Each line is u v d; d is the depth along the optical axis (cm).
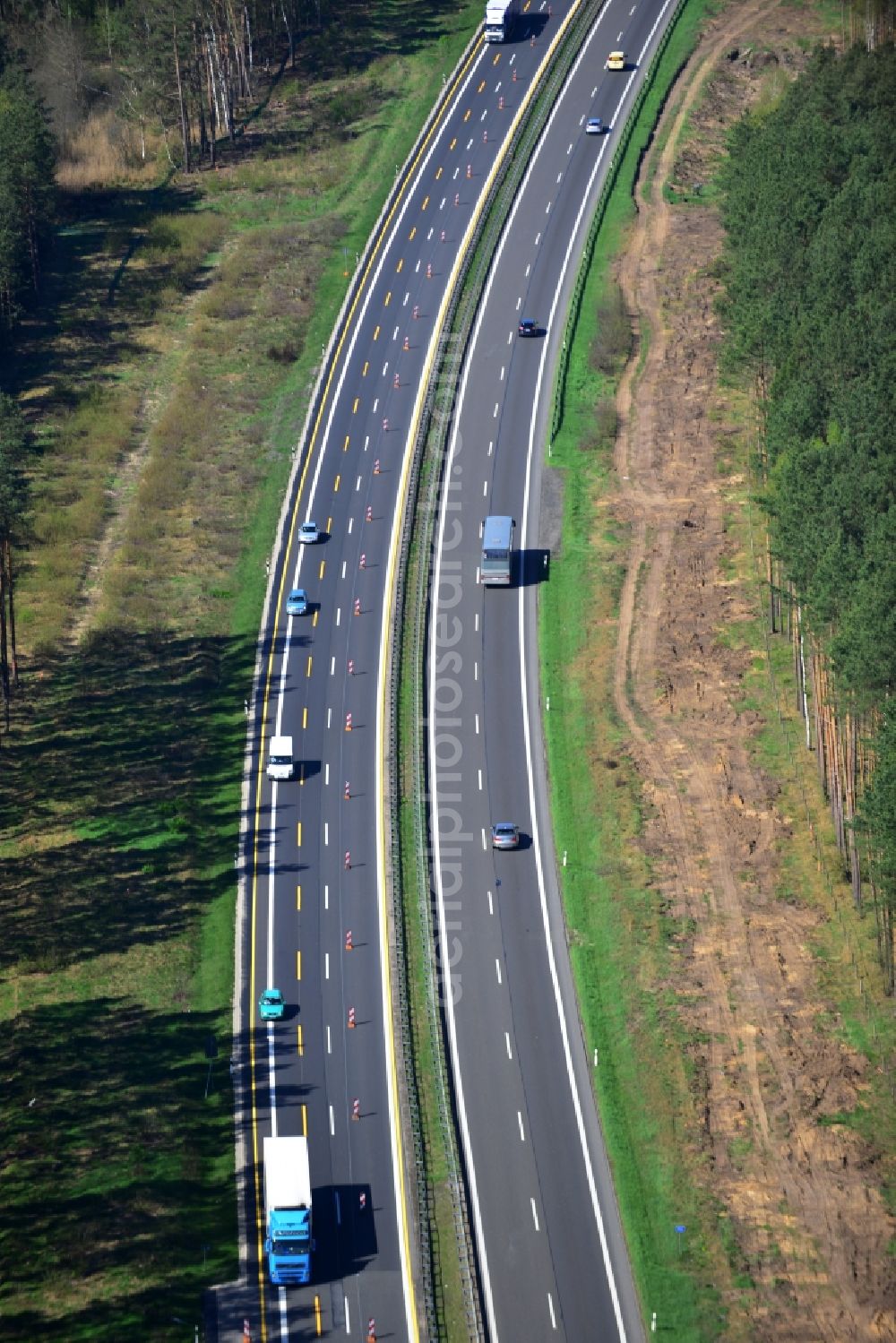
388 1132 15925
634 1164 15438
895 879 15812
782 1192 15038
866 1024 16500
